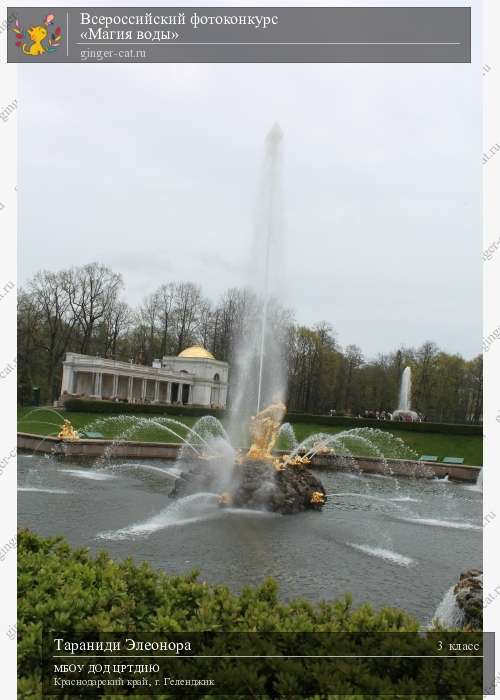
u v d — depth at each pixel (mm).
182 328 89125
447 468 37719
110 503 20672
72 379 69312
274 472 21422
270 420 22828
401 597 12320
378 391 80000
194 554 14422
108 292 74125
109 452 36188
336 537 17219
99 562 8781
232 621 6727
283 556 14680
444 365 76062
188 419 56625
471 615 9898
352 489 29000
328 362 77938
